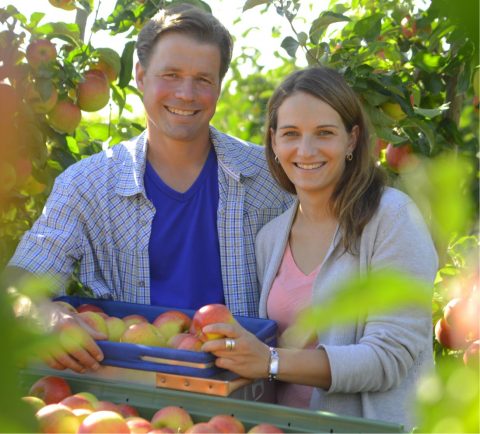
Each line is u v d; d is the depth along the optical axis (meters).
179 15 2.31
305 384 1.87
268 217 2.42
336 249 2.05
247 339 1.80
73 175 2.40
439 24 2.84
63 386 1.76
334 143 2.06
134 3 2.90
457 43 2.77
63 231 2.34
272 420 1.54
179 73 2.29
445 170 0.43
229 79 5.61
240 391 1.83
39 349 0.46
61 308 1.99
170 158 2.38
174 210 2.36
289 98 2.10
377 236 1.99
